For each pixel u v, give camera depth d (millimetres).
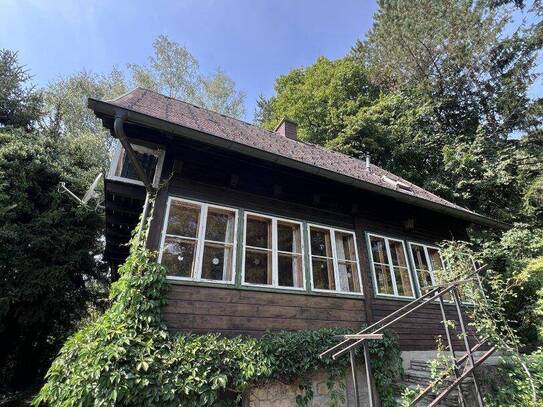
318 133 18344
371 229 7250
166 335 4016
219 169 5754
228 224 5570
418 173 16375
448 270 6559
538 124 15734
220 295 4836
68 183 10523
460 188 14875
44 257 8992
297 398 4652
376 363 5488
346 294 6105
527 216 13305
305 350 4758
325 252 6422
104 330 3820
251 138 6977
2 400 7957
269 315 5102
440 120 18094
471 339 7422
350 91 19406
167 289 4434
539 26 16031
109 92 18688
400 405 4734
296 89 21312
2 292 7945
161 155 5191
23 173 9266
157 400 3488
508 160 13805
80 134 16297
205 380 3801
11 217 8578
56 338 10258
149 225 4695
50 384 3648
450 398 4719
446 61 17688
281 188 6297
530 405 4488
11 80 12570
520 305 8656
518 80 16406
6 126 11375
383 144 16984
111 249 9086
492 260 9805
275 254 5695
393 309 6609
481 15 16922
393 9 18859
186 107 7383
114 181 5469
